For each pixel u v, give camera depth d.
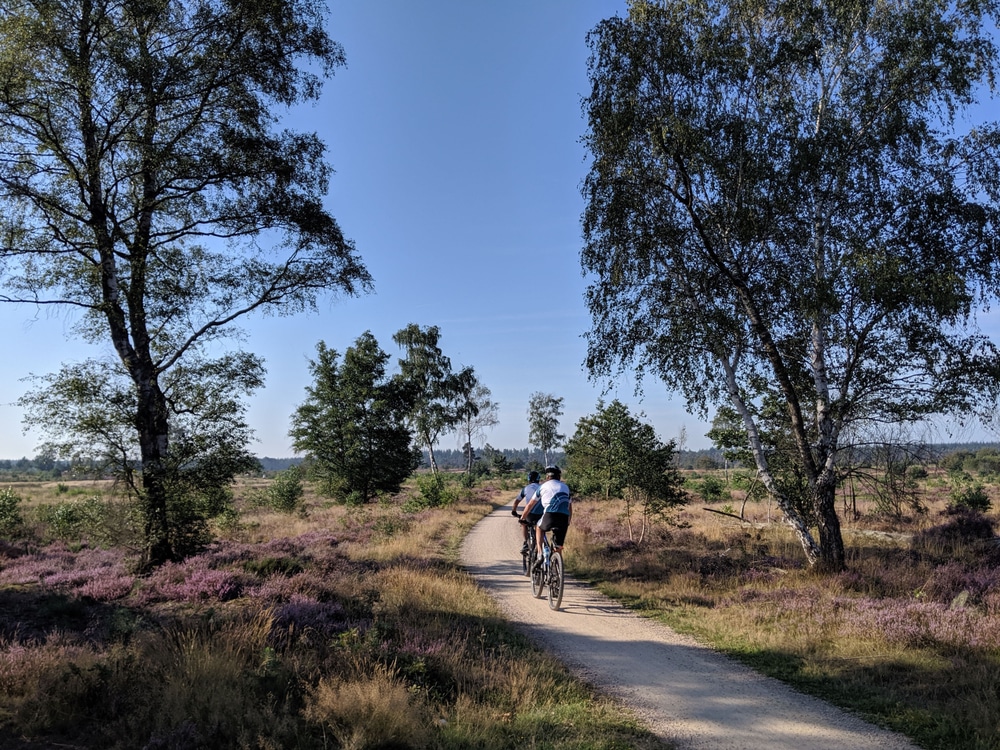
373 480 41.62
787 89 12.70
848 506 20.11
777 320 12.88
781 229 12.23
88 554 13.24
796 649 7.01
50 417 10.70
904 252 11.54
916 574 10.93
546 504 9.95
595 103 12.61
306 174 13.38
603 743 4.45
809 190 12.06
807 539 12.16
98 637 6.30
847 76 12.54
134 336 11.77
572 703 5.45
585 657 7.08
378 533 19.11
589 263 13.34
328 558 11.95
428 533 19.56
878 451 12.13
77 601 7.65
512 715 5.11
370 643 6.11
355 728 4.20
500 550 17.34
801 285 11.49
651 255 12.96
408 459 43.75
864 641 6.96
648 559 13.91
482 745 4.43
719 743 4.54
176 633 5.98
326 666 5.51
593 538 18.70
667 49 12.02
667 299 13.35
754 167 11.90
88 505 11.16
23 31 9.84
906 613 7.47
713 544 16.80
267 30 12.16
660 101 12.46
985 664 5.78
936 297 10.27
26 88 10.34
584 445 18.75
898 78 11.47
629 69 12.36
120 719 4.25
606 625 8.71
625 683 6.11
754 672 6.46
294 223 13.00
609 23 12.37
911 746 4.39
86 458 10.96
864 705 5.23
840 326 11.99
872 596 9.30
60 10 10.45
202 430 12.08
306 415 41.09
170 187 12.08
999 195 11.51
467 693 5.53
